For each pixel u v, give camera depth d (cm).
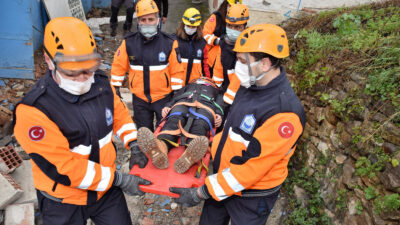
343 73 256
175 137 247
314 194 278
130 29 684
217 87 334
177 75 324
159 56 297
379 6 388
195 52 354
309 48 317
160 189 198
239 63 163
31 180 288
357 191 223
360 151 225
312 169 287
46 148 151
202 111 269
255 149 158
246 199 185
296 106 154
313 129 295
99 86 173
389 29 288
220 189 173
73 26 144
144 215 294
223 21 398
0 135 353
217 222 214
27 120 146
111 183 177
